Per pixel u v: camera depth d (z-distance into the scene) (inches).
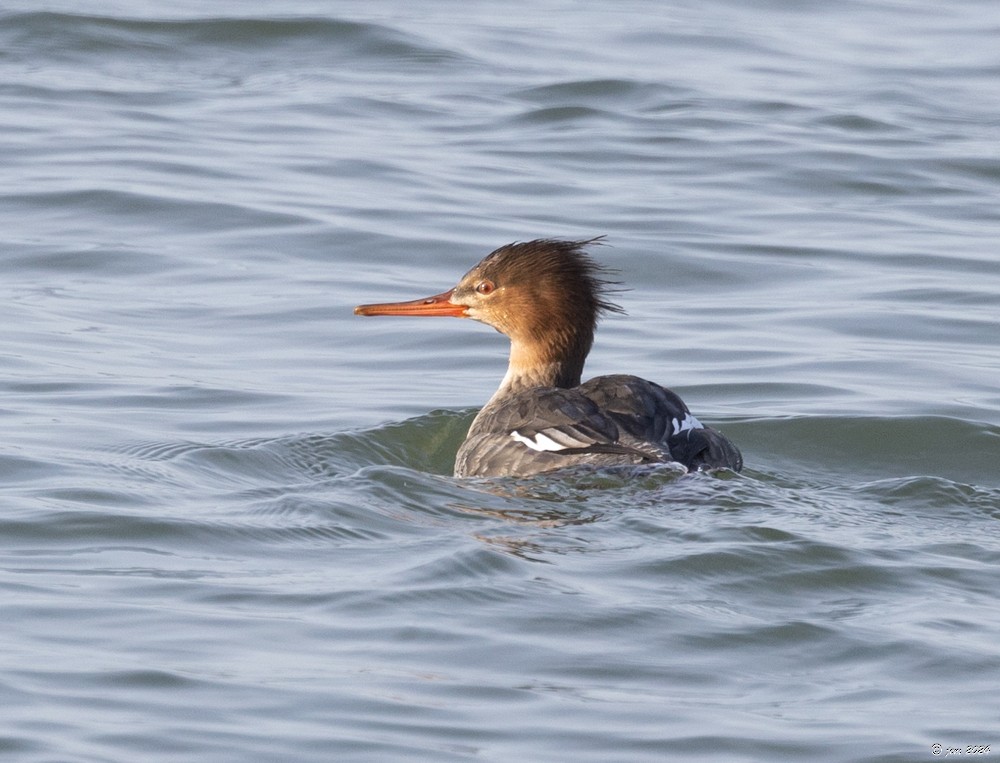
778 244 788.0
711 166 896.9
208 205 811.4
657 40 1155.9
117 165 860.6
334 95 1002.1
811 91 1039.6
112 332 665.0
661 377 636.1
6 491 480.4
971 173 898.1
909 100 1028.5
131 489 486.9
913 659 373.7
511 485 484.1
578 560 425.1
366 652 371.2
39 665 357.4
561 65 1077.8
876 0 1307.8
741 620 393.1
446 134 940.0
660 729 340.2
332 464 532.7
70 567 419.8
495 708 346.6
